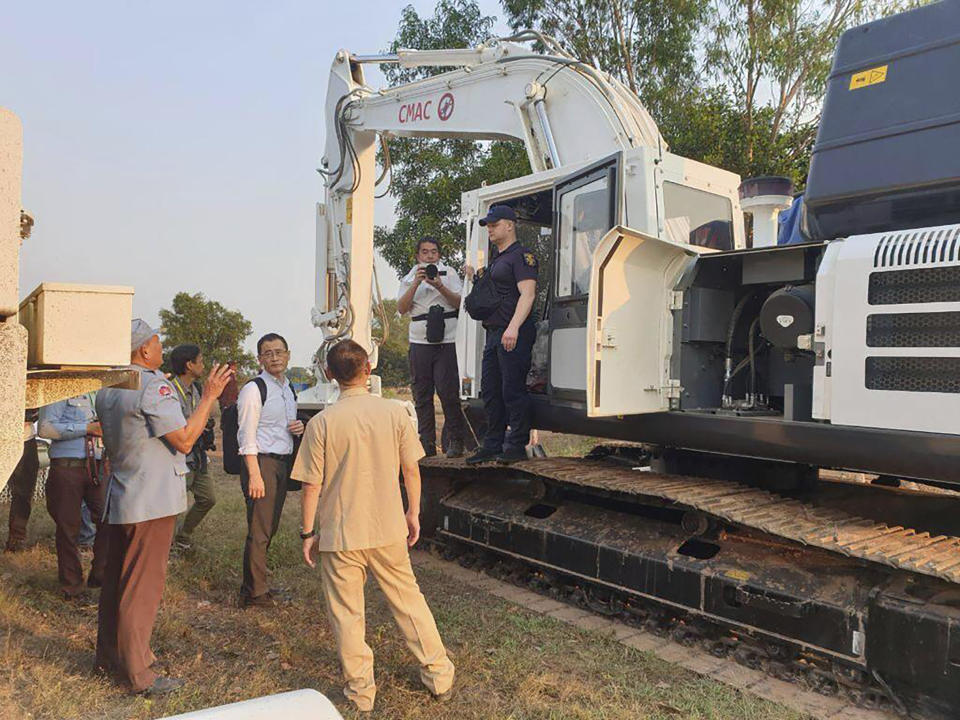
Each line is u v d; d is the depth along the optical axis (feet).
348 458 11.14
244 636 13.85
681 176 17.24
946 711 10.62
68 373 7.62
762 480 16.67
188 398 18.22
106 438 11.72
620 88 18.03
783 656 12.78
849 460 12.34
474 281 18.94
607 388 14.38
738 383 16.17
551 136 18.49
